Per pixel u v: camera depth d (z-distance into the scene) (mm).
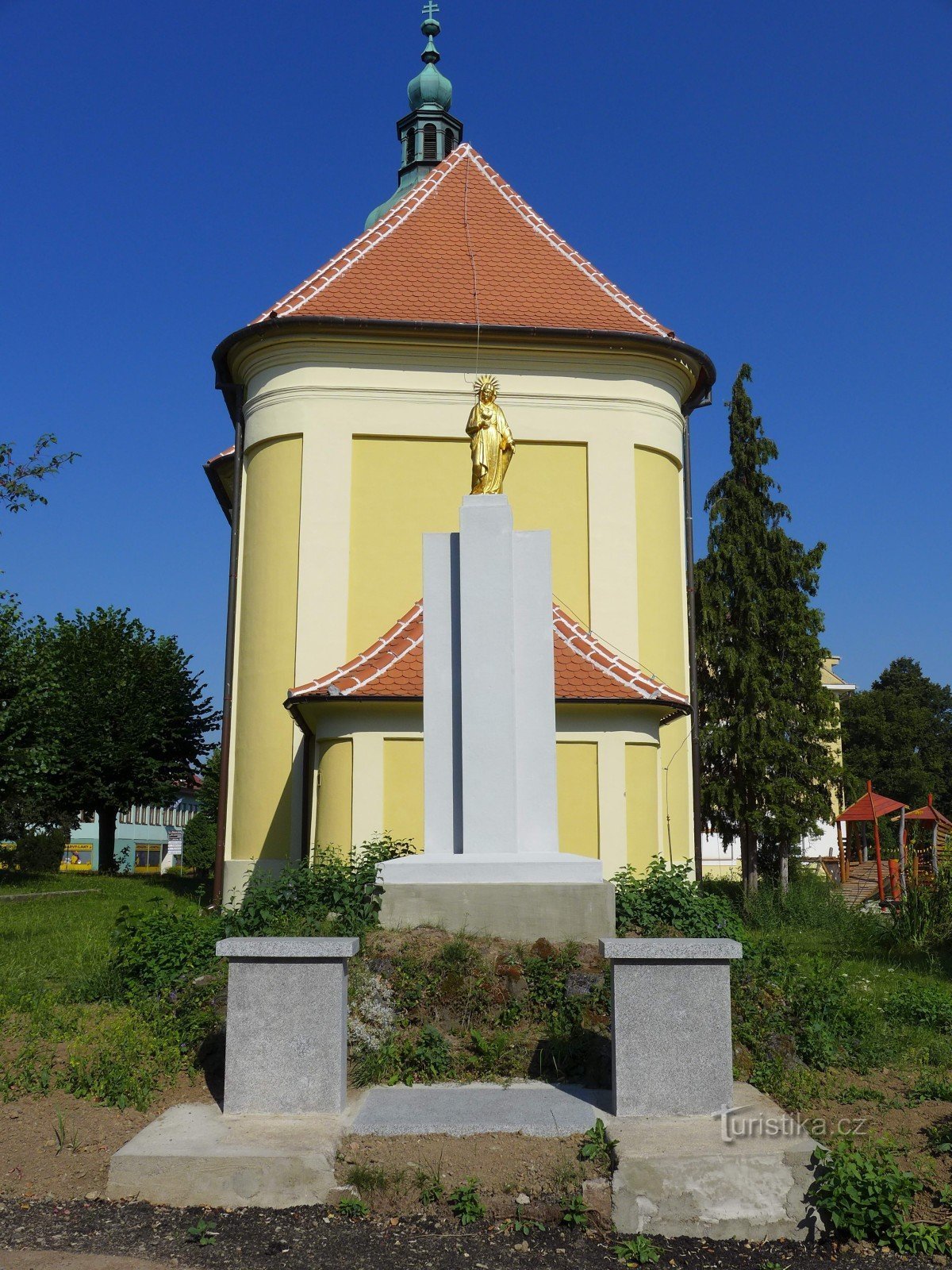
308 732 17797
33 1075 7316
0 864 38500
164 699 39000
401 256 20953
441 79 31828
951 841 18812
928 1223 5633
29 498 18656
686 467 21203
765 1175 5738
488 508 10531
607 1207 5688
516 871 9516
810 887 20016
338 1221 5605
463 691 10281
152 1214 5641
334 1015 6570
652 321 20656
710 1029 6441
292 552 19078
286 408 19391
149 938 9914
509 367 19641
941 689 67938
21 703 26406
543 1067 7363
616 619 19141
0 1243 5258
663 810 19422
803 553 27859
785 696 26891
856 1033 8539
